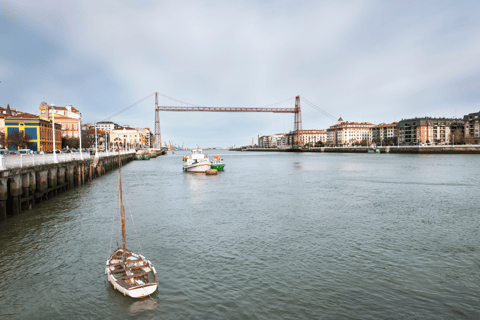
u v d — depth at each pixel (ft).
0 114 355.15
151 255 57.93
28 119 283.18
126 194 126.93
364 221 82.02
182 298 42.96
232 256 57.47
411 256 57.06
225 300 42.45
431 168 243.40
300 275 49.57
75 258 56.34
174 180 181.78
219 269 51.90
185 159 316.81
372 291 44.57
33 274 50.01
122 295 43.78
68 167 135.85
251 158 517.96
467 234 70.08
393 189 138.51
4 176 78.89
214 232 72.38
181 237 68.59
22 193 90.89
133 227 76.43
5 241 65.10
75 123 419.13
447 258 56.03
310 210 95.71
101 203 106.32
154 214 90.58
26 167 91.45
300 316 38.86
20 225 76.84
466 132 634.02
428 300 42.14
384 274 49.73
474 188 138.51
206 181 176.14
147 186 153.28
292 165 315.99
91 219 83.76
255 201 111.14
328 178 186.60
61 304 41.68
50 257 56.75
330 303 41.60
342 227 76.23
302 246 62.64
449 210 94.68
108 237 68.28
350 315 38.96
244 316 38.93
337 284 46.62
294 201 110.73
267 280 47.93
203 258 56.49
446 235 69.46
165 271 51.11
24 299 42.83
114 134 634.43
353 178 184.44
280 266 53.01
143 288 43.04
